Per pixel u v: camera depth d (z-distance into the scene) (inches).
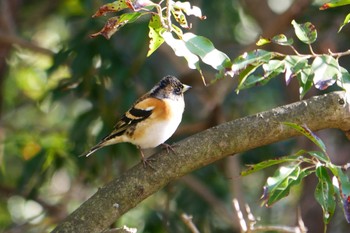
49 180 518.9
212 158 268.8
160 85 340.2
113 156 495.8
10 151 562.6
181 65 535.2
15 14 606.2
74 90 488.1
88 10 487.8
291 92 559.8
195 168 270.2
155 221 514.9
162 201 575.2
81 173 510.6
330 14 508.4
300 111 265.9
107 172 504.4
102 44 481.7
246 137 265.9
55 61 484.1
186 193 526.0
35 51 542.3
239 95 556.4
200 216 521.3
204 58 241.1
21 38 558.6
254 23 613.9
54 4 621.6
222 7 544.4
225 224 534.3
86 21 490.3
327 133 575.2
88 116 487.5
